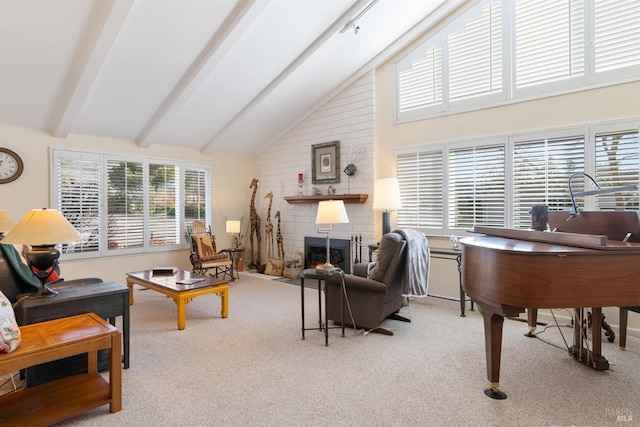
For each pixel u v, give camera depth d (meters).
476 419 1.92
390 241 3.20
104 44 3.38
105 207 5.12
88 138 4.98
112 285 2.68
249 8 3.39
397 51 4.88
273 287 5.19
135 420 1.92
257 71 4.54
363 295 3.28
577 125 3.58
